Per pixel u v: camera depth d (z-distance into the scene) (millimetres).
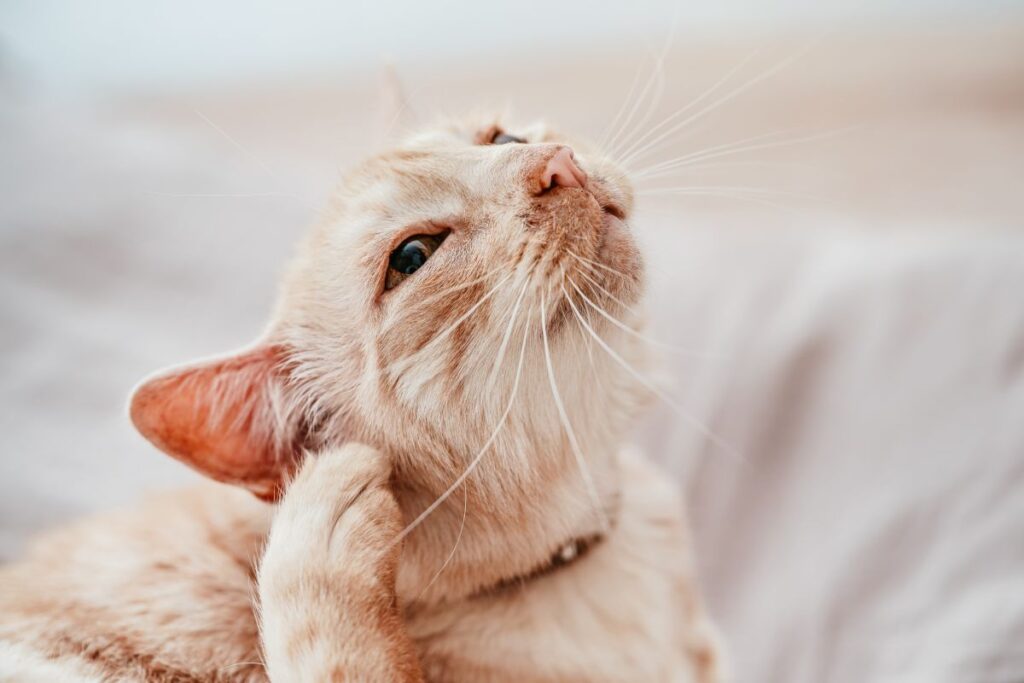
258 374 415
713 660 472
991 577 468
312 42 1099
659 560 459
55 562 443
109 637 414
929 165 824
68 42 1046
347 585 376
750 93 934
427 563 418
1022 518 473
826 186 798
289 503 391
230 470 411
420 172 417
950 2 1023
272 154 880
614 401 431
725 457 555
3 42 953
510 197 402
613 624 439
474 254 400
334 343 420
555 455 413
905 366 534
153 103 1082
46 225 624
